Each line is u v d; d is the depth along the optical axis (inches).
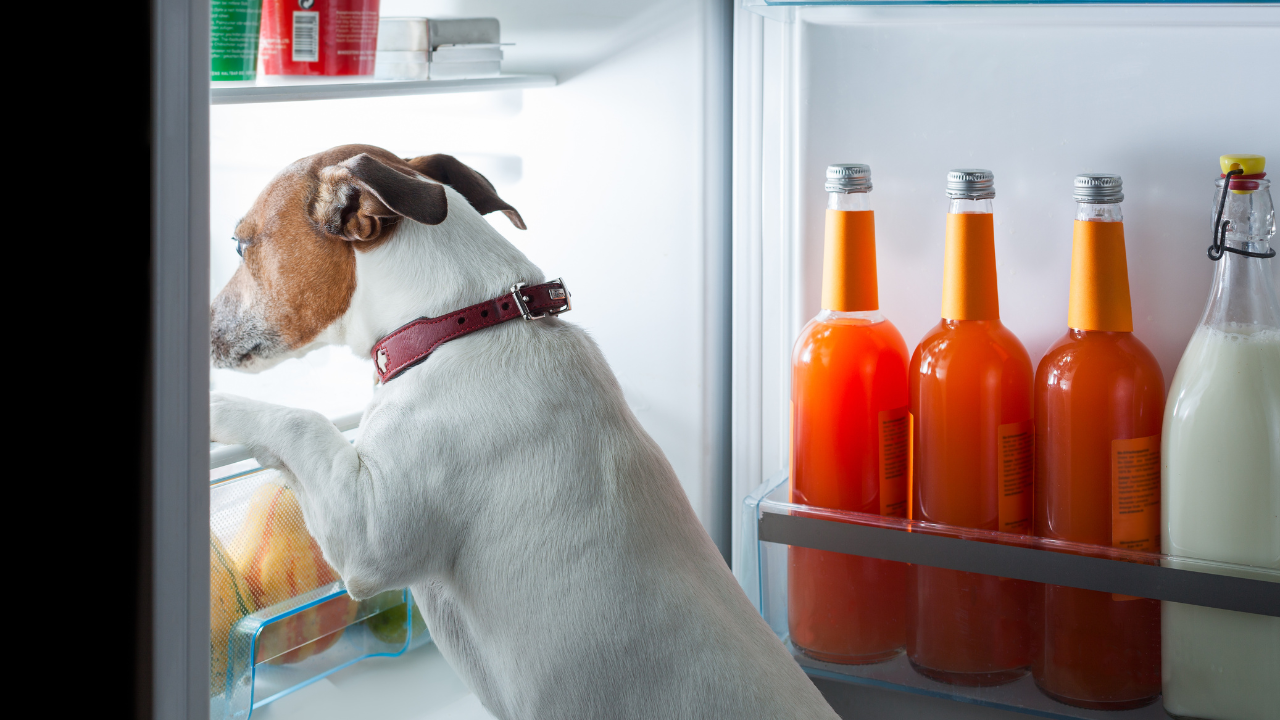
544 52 40.3
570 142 40.6
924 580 31.2
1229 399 27.1
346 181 28.8
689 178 38.4
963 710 31.8
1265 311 27.5
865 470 32.4
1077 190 29.1
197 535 19.6
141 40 17.8
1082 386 29.3
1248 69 30.3
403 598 38.3
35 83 18.1
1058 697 29.8
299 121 44.0
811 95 35.4
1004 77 33.0
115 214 18.3
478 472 27.8
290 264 30.5
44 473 18.8
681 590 27.6
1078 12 31.5
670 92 38.2
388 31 36.5
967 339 30.8
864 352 32.0
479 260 30.5
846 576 32.1
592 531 27.5
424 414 28.1
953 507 31.1
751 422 38.2
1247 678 27.2
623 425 29.8
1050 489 30.4
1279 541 27.0
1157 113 31.5
